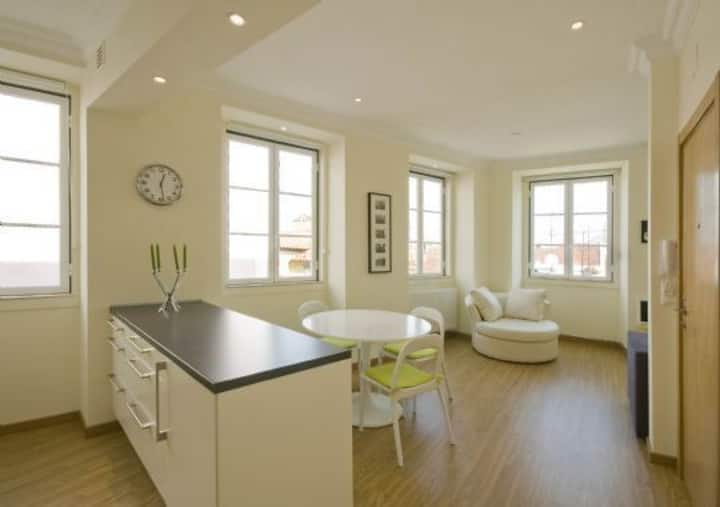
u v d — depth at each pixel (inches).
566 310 220.7
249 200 145.9
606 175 212.1
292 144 156.7
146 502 76.3
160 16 65.2
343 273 158.2
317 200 165.2
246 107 127.0
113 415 103.9
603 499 79.0
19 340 102.2
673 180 90.4
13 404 101.7
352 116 152.5
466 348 201.3
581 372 161.6
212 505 48.1
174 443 60.4
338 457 60.5
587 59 103.9
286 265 156.3
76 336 109.8
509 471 88.8
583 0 78.5
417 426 111.4
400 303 177.9
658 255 91.4
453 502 77.7
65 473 85.4
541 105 139.2
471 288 222.8
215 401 47.3
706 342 70.7
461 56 102.5
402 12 83.0
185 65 75.3
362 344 118.3
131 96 91.2
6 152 101.5
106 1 77.7
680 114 87.4
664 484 84.0
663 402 91.4
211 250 118.6
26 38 90.4
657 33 89.4
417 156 191.2
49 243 106.9
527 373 160.2
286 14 58.6
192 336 71.8
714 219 65.7
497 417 118.0
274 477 52.9
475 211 222.5
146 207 107.5
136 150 105.9
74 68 98.5
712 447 66.7
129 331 86.5
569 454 96.3
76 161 109.6
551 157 212.2
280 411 53.4
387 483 84.0
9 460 90.0
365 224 165.2
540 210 233.3
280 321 149.9
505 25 87.9
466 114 148.4
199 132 116.6
